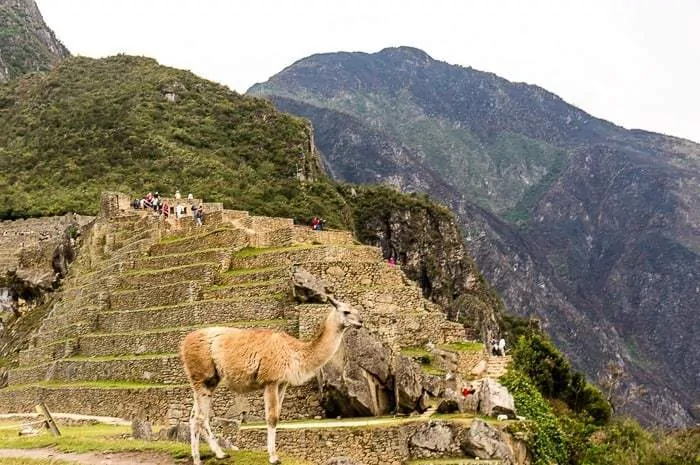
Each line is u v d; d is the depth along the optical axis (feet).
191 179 345.31
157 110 410.52
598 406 148.25
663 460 130.31
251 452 65.51
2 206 297.53
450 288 497.46
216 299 141.79
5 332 241.14
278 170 387.55
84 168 345.72
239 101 449.06
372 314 129.59
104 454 72.54
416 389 105.60
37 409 136.46
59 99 435.12
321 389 108.47
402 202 513.45
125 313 160.56
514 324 452.76
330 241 168.45
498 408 103.30
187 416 122.62
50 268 257.96
